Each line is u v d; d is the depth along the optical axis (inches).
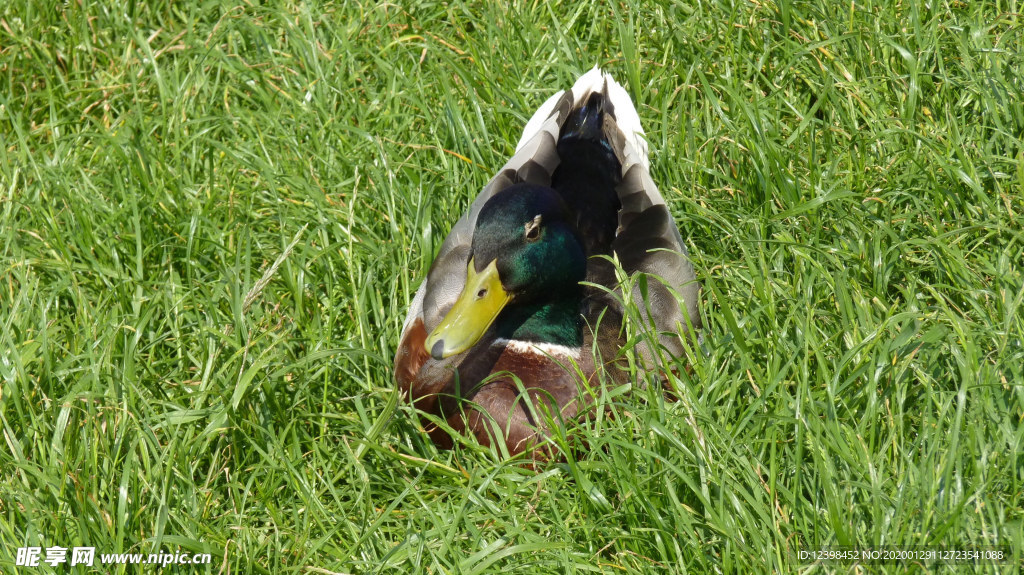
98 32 469.1
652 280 316.8
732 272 342.3
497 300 291.3
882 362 276.5
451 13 468.8
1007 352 289.6
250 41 470.3
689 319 301.0
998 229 326.6
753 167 382.3
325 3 481.7
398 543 269.4
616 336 310.0
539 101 433.4
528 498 280.8
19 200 373.1
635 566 257.9
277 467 282.2
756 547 246.4
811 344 282.5
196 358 327.9
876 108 395.5
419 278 354.6
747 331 318.3
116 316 327.9
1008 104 382.9
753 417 271.4
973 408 265.7
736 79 414.3
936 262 335.0
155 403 299.7
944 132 380.5
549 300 302.0
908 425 283.1
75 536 259.4
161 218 376.8
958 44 412.8
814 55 424.2
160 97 439.2
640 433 277.6
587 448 291.6
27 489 267.3
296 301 335.0
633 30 437.1
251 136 417.7
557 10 471.5
